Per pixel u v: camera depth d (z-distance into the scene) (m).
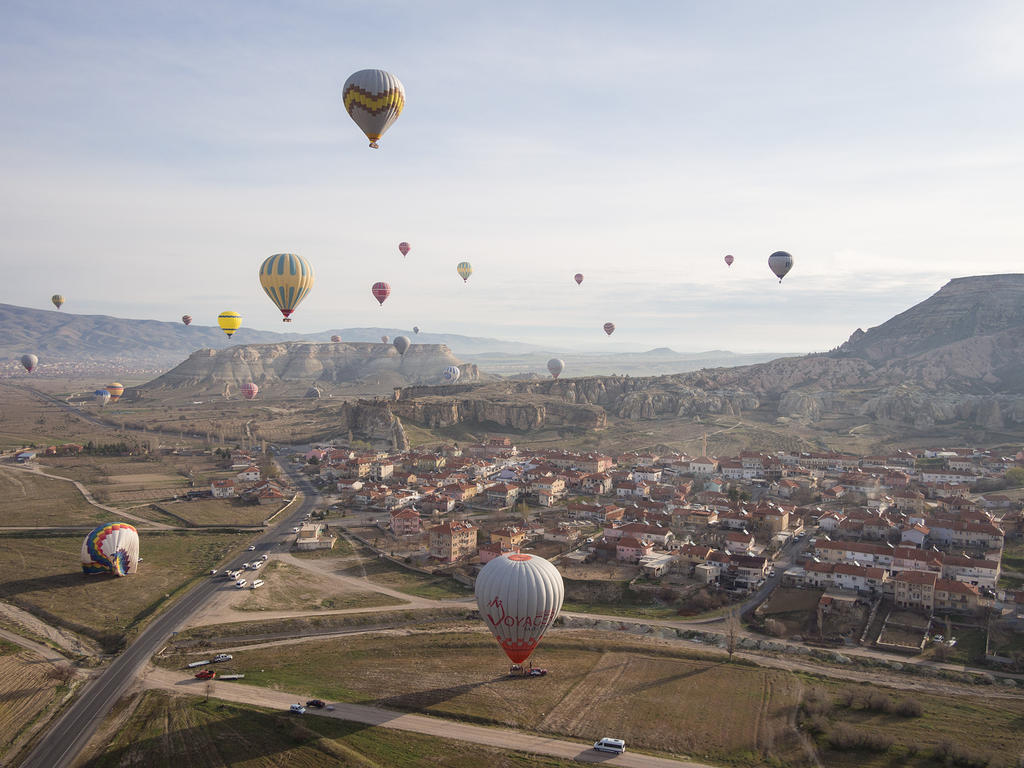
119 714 106.31
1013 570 168.50
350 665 123.69
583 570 173.50
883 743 97.81
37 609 149.50
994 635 136.75
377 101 153.50
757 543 194.00
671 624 145.00
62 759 94.62
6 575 169.88
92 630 138.62
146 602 154.00
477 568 176.50
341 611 150.00
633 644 132.75
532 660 126.00
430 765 92.31
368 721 103.62
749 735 101.50
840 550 175.50
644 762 94.19
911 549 170.00
